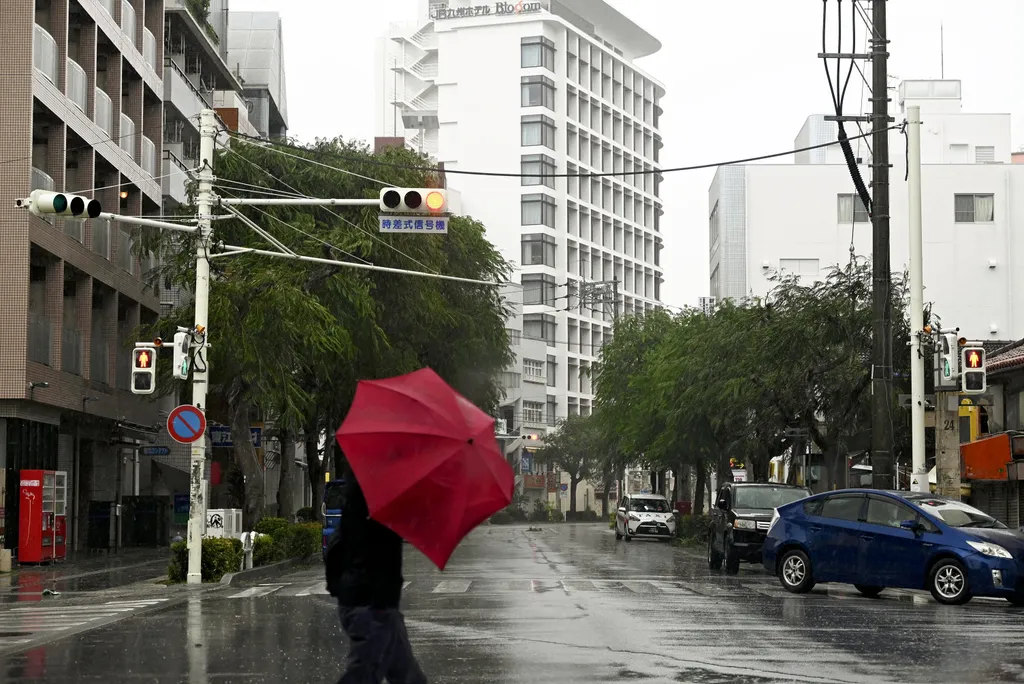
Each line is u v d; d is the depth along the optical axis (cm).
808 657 1239
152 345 2370
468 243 4369
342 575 767
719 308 4409
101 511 4106
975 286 7369
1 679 1111
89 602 2025
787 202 7488
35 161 3441
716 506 3003
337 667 1179
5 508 3225
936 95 8306
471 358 4331
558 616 1678
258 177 3550
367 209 3547
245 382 3103
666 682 1072
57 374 3438
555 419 12325
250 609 1830
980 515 2012
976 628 1523
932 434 3766
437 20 12962
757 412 3600
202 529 2422
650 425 5100
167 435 5047
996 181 7394
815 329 3312
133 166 4222
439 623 1581
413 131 13588
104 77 4094
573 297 12319
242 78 6888
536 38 12606
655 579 2545
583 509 12556
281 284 2936
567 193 12925
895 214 7450
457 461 738
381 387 770
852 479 4444
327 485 3862
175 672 1148
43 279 3450
